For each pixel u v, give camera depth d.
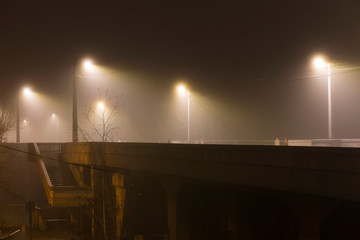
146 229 24.19
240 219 17.91
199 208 19.84
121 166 24.34
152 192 24.86
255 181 14.69
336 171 11.77
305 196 13.52
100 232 21.36
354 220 12.63
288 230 15.67
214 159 16.75
